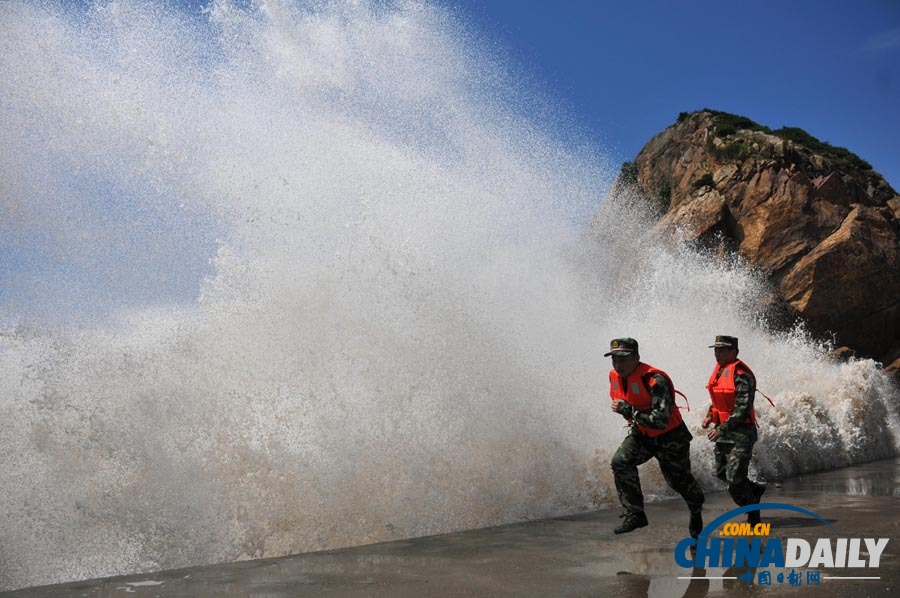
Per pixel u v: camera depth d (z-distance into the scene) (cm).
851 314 2911
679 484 545
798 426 1156
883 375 1577
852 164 4181
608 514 705
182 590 445
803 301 2933
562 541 577
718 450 622
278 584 454
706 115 4531
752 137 4022
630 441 544
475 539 590
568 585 443
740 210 3297
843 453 1258
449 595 424
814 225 3100
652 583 446
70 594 440
